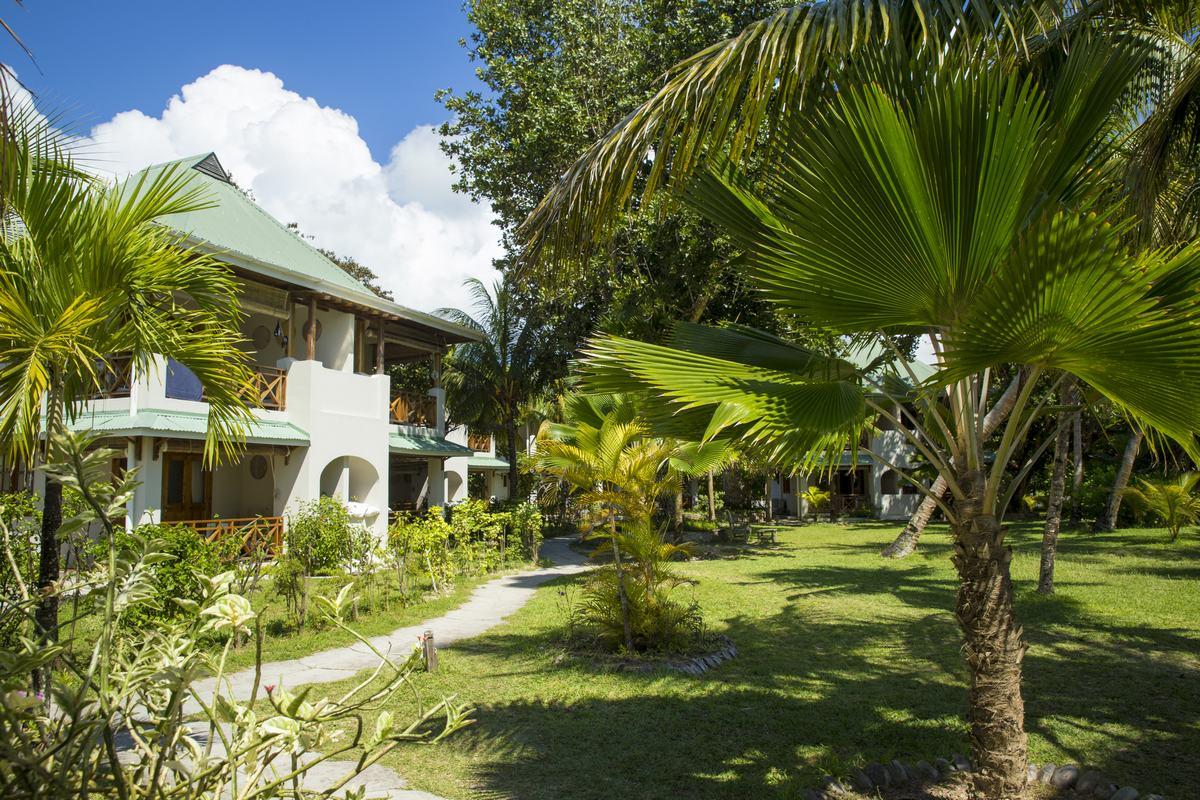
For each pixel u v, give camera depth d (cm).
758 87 401
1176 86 594
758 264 367
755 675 711
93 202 433
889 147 299
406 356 2261
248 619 176
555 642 834
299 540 979
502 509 2159
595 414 1219
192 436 1268
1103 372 304
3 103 230
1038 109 303
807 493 3388
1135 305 268
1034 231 269
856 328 368
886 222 317
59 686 149
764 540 2262
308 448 1504
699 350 479
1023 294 283
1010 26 362
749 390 363
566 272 513
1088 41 398
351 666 755
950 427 463
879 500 3322
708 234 1530
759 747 521
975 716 396
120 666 178
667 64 1617
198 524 1395
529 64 1730
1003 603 392
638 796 443
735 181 444
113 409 1274
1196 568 1416
